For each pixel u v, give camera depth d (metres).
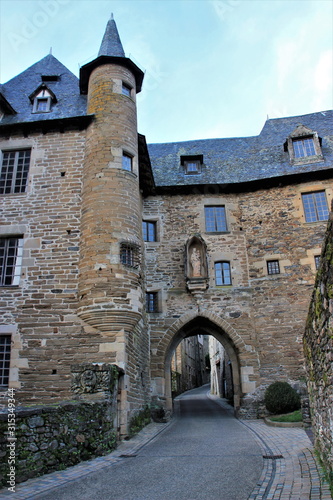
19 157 13.86
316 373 5.73
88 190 12.66
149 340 15.47
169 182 17.59
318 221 16.25
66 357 11.15
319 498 4.43
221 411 17.47
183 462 6.71
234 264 16.39
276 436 9.23
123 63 14.54
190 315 15.76
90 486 5.29
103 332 11.15
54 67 17.88
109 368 8.21
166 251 16.64
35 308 11.76
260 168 17.78
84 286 11.52
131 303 11.37
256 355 15.21
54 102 15.27
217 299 15.93
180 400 24.91
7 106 14.65
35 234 12.64
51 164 13.50
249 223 16.89
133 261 12.02
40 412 6.02
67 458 6.41
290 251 16.12
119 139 13.25
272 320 15.45
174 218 17.09
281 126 20.42
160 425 12.83
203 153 19.80
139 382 12.56
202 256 16.25
